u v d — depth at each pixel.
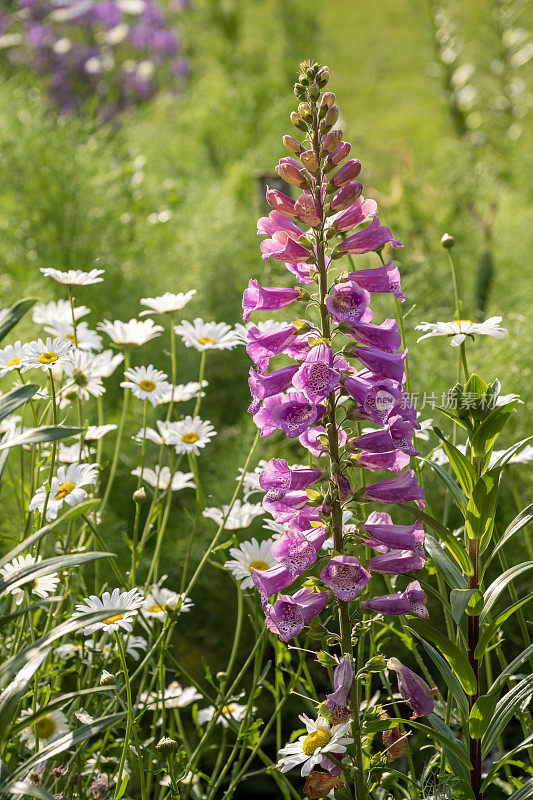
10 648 1.45
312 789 1.30
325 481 1.29
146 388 1.58
